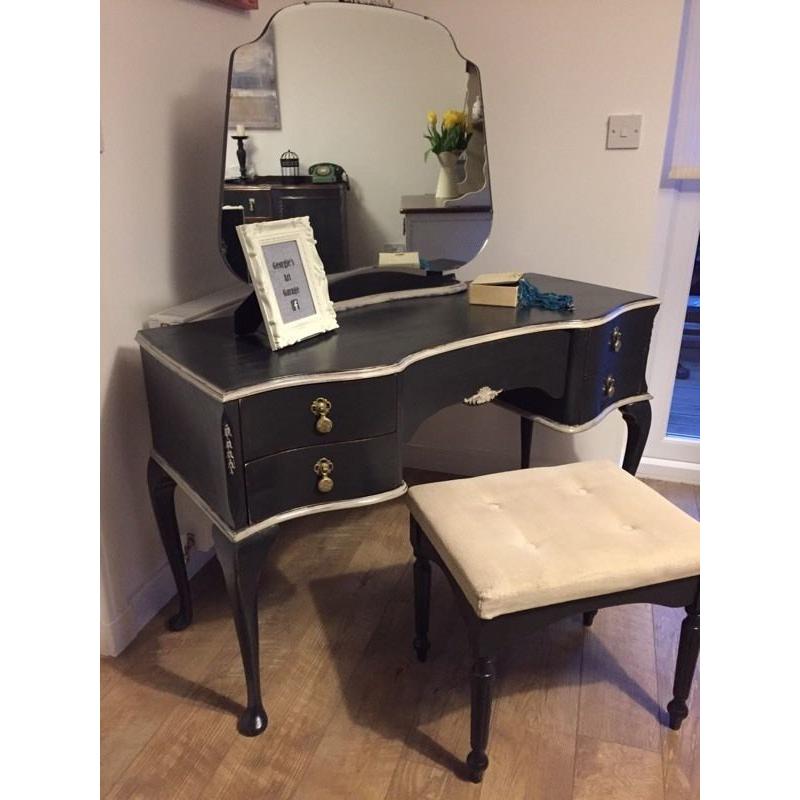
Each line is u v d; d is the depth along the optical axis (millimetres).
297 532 2006
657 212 2070
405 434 1269
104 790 1210
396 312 1527
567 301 1514
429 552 1330
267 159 1482
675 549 1158
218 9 1629
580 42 1805
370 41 1533
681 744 1305
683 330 2188
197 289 1674
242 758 1275
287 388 1100
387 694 1423
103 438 1417
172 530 1501
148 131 1434
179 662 1506
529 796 1202
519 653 1537
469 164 1701
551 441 2232
